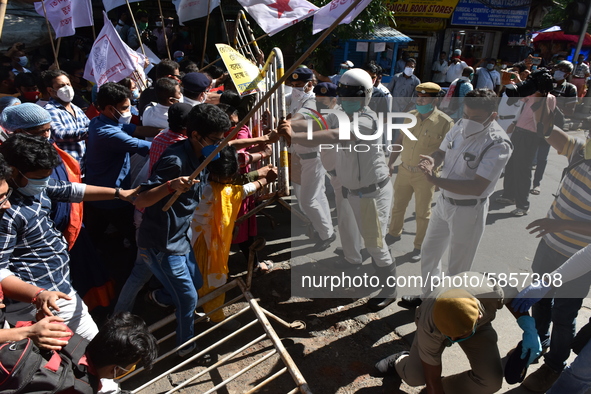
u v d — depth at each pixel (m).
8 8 7.16
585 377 2.11
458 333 1.96
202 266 2.83
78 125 3.38
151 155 2.73
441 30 12.15
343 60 10.62
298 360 2.74
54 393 1.55
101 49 3.88
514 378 2.29
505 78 8.55
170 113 2.66
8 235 1.93
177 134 2.67
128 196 2.35
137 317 1.83
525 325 2.25
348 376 2.63
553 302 2.49
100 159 3.13
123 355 1.68
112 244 4.02
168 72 3.97
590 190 1.95
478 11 11.92
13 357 1.49
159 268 2.43
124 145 3.02
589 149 1.90
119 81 4.23
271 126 3.52
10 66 4.81
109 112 3.10
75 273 2.72
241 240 3.34
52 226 2.20
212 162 2.55
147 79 5.25
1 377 1.46
